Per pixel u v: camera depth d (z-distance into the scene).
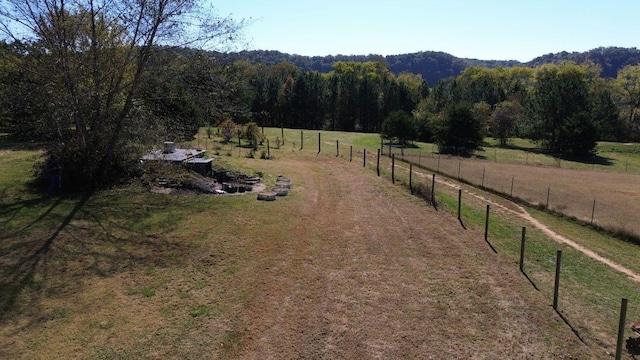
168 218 13.86
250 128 35.81
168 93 18.44
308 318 8.55
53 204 14.43
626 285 12.42
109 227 12.74
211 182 19.02
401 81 89.25
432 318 8.89
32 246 11.00
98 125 16.67
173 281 9.70
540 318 9.30
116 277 9.73
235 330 7.99
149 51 16.81
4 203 14.24
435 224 15.42
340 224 14.59
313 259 11.46
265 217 14.63
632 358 8.11
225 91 18.77
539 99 59.09
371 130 81.00
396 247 12.86
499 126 61.09
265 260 11.16
